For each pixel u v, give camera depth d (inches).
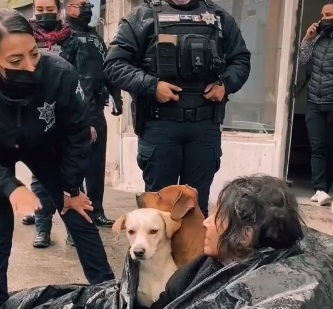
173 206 89.4
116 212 208.7
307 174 260.7
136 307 90.7
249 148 205.2
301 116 274.5
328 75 193.6
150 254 85.9
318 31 200.5
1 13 91.8
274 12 201.2
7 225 109.4
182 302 68.2
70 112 103.1
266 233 65.2
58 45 160.9
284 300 57.9
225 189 69.5
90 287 95.6
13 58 90.3
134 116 129.0
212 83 125.0
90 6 170.1
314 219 179.2
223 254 69.6
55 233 183.2
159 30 122.7
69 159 107.9
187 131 126.3
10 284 140.1
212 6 127.6
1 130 99.0
